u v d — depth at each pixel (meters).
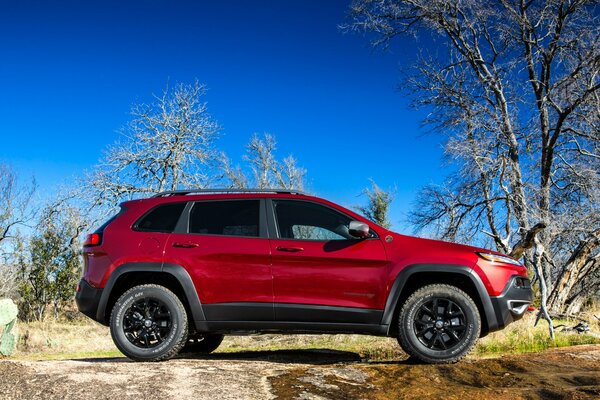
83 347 12.84
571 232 12.16
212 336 6.46
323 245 5.16
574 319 10.27
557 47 15.10
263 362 5.26
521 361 5.25
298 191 5.51
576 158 14.61
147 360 5.11
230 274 5.18
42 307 18.78
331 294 5.08
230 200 5.48
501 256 5.21
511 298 5.04
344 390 4.19
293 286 5.11
